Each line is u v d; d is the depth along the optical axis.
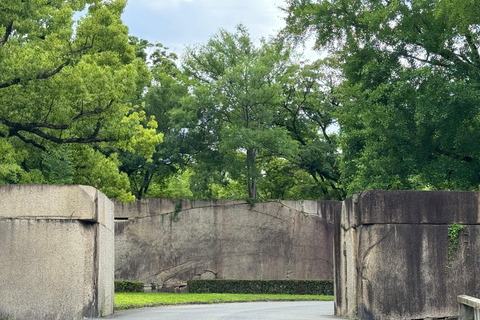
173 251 36.31
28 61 21.09
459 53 25.94
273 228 37.22
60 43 23.20
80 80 22.05
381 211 13.69
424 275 13.59
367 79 26.56
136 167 39.81
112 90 22.83
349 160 32.62
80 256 13.88
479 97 23.48
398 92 24.98
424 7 25.22
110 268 16.89
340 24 27.25
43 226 13.73
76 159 27.53
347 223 14.66
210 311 18.73
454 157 26.39
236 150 41.41
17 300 13.48
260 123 40.44
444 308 13.54
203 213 36.97
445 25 25.17
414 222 13.70
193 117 37.97
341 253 15.31
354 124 32.00
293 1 29.20
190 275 36.28
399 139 25.83
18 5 20.27
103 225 15.23
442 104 24.05
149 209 36.44
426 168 25.48
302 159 43.75
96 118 24.25
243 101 37.31
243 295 31.75
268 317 15.53
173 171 40.06
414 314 13.48
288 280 35.50
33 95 22.39
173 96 40.03
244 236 37.00
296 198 47.66
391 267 13.55
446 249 13.70
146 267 35.91
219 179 38.50
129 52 24.66
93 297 14.02
